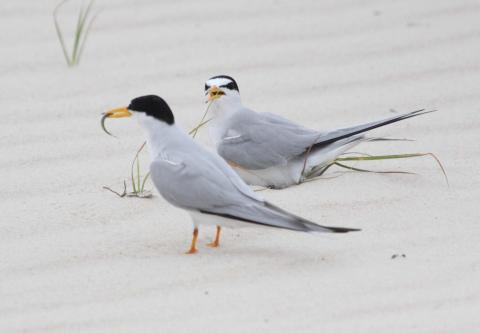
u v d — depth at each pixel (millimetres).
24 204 10234
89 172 11062
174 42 14547
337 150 10891
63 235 9539
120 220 9906
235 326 7695
